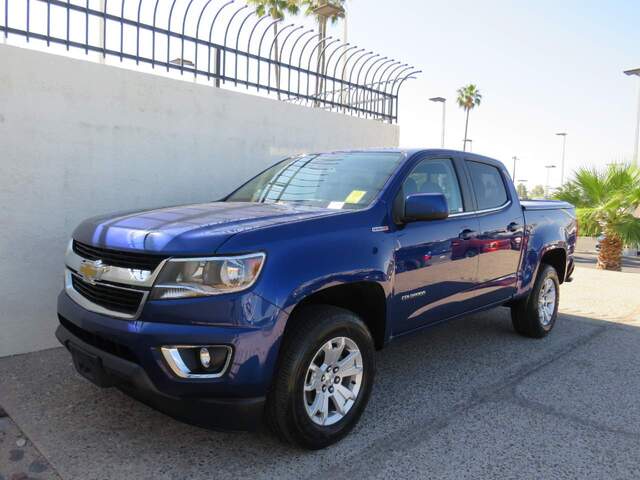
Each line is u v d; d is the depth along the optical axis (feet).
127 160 16.76
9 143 14.33
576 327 20.47
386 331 11.76
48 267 15.30
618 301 25.68
